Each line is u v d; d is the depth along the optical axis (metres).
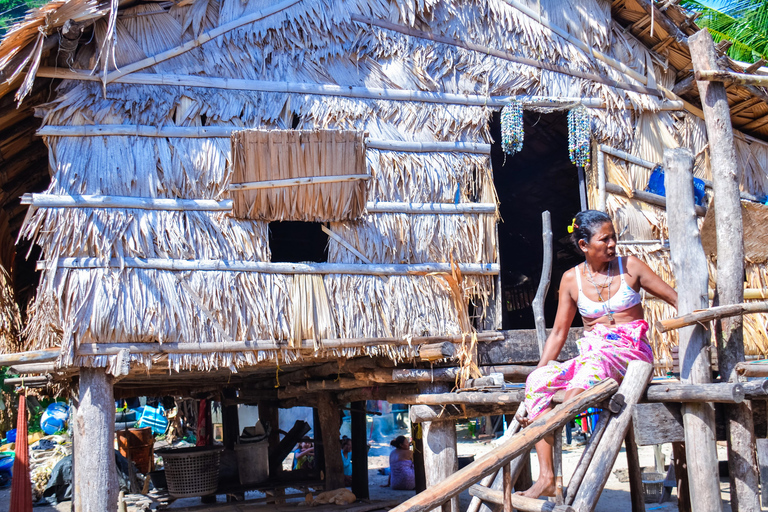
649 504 8.65
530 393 3.99
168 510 8.67
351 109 6.50
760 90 6.98
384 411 20.48
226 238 6.00
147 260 5.72
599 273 4.06
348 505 8.46
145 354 5.61
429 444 6.10
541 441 3.77
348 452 13.45
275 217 6.14
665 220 7.25
